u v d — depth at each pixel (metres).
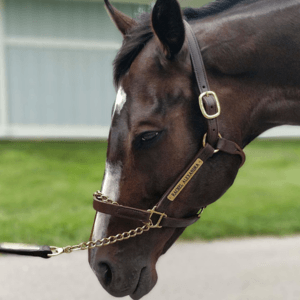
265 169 7.16
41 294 2.90
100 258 1.59
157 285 3.06
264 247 3.76
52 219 4.26
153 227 1.59
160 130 1.48
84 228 4.02
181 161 1.51
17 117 9.62
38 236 3.83
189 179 1.51
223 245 3.82
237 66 1.57
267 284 3.04
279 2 1.64
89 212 4.53
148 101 1.48
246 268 3.32
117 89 1.56
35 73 9.62
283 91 1.63
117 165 1.53
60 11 9.58
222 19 1.62
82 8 9.65
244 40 1.58
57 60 9.68
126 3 8.12
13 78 9.54
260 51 1.58
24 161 7.18
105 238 1.57
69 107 9.83
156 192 1.54
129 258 1.60
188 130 1.50
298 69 1.61
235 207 4.88
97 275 1.61
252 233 4.14
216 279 3.13
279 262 3.42
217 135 1.50
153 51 1.51
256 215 4.59
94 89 9.91
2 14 9.34
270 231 4.17
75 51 9.73
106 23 9.79
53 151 8.07
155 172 1.52
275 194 5.52
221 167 1.55
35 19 9.51
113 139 1.53
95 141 9.49
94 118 9.96
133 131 1.49
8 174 6.30
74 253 3.64
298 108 1.66
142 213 1.54
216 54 1.56
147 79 1.49
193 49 1.52
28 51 9.55
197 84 1.48
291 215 4.61
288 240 3.94
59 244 3.70
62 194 5.27
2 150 8.04
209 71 1.55
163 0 1.40
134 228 1.59
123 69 1.54
